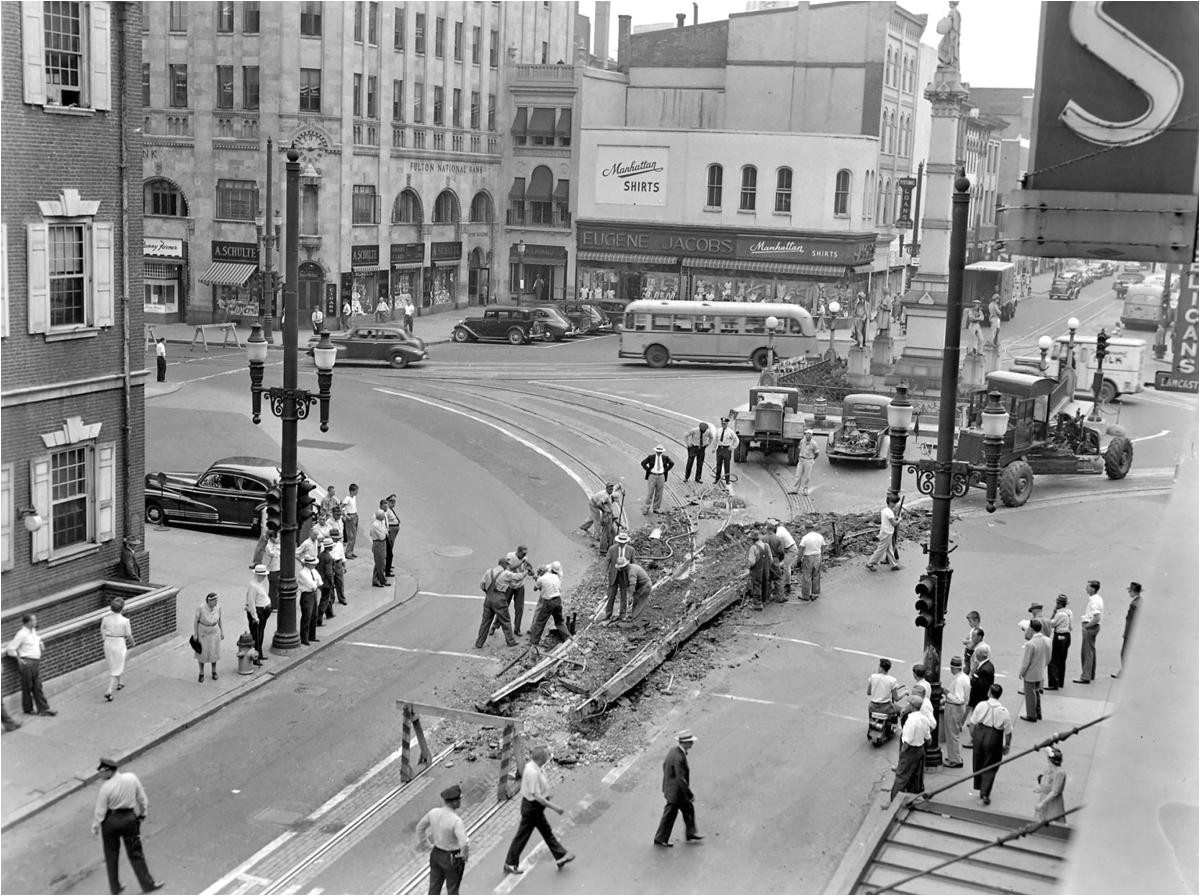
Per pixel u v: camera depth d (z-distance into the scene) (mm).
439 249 75438
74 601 22672
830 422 45094
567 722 20188
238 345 60594
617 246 76375
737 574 27734
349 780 18078
